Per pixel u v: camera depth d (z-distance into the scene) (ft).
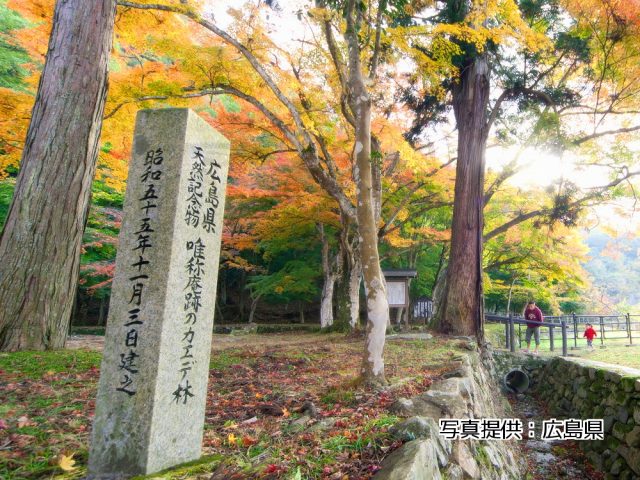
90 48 20.08
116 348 7.71
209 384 16.11
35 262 18.85
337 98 28.43
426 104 37.50
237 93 27.32
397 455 7.29
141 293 7.80
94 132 20.47
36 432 9.64
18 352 17.47
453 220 35.17
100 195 48.34
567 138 34.71
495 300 83.35
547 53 36.81
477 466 10.75
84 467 8.00
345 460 7.83
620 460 18.37
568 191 35.58
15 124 28.12
